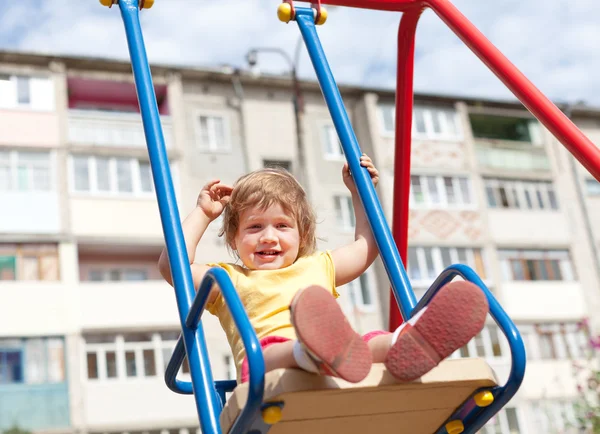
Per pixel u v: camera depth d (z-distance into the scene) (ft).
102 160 60.54
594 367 65.87
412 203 68.03
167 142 63.31
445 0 10.46
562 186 73.15
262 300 7.75
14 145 58.90
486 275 67.46
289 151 66.85
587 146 8.97
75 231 58.03
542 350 66.28
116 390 55.42
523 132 75.15
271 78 68.64
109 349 56.34
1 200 57.31
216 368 56.75
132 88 65.00
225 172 64.18
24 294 55.57
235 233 8.42
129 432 54.95
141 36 8.90
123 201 59.88
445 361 6.09
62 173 59.21
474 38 10.11
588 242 71.20
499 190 71.10
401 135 10.90
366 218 8.76
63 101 61.26
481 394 6.19
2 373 53.52
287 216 8.20
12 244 56.59
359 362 5.59
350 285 63.10
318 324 5.48
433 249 66.80
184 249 7.38
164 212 7.56
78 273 57.98
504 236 69.26
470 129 72.33
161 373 56.65
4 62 61.05
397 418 6.54
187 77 66.49
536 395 64.39
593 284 69.82
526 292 67.92
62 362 54.90
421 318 5.76
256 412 5.64
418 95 72.23
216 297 7.94
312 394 5.78
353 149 8.96
